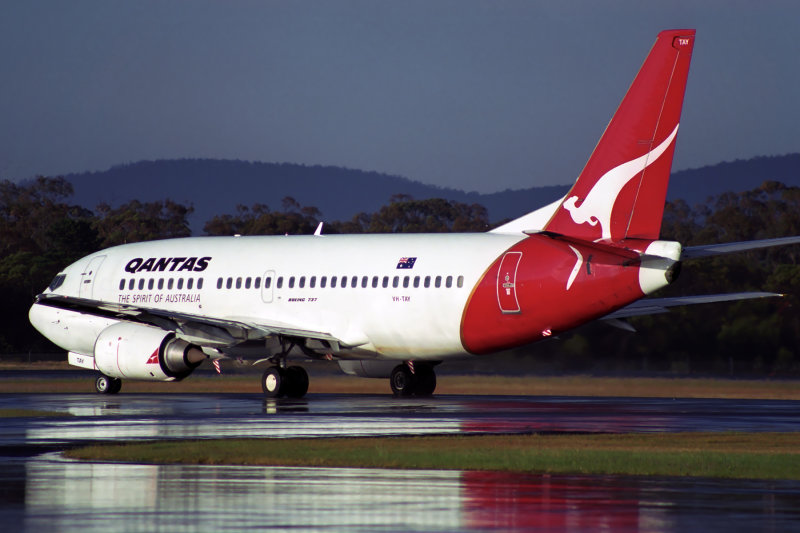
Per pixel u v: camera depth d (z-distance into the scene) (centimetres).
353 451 7031
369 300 13138
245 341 13538
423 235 13262
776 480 5919
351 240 13688
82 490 5547
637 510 5000
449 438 7962
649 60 11525
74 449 7231
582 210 11875
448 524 4675
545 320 12125
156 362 13262
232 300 14038
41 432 8606
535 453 6906
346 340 13312
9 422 9569
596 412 10675
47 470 6281
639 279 11456
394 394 14062
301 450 7112
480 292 12431
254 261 14062
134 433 8531
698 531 4538
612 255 11475
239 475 6075
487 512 4944
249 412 10788
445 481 5847
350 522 4716
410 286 12888
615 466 6359
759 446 7450
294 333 13175
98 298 14950
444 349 12888
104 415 10406
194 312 14275
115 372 13512
